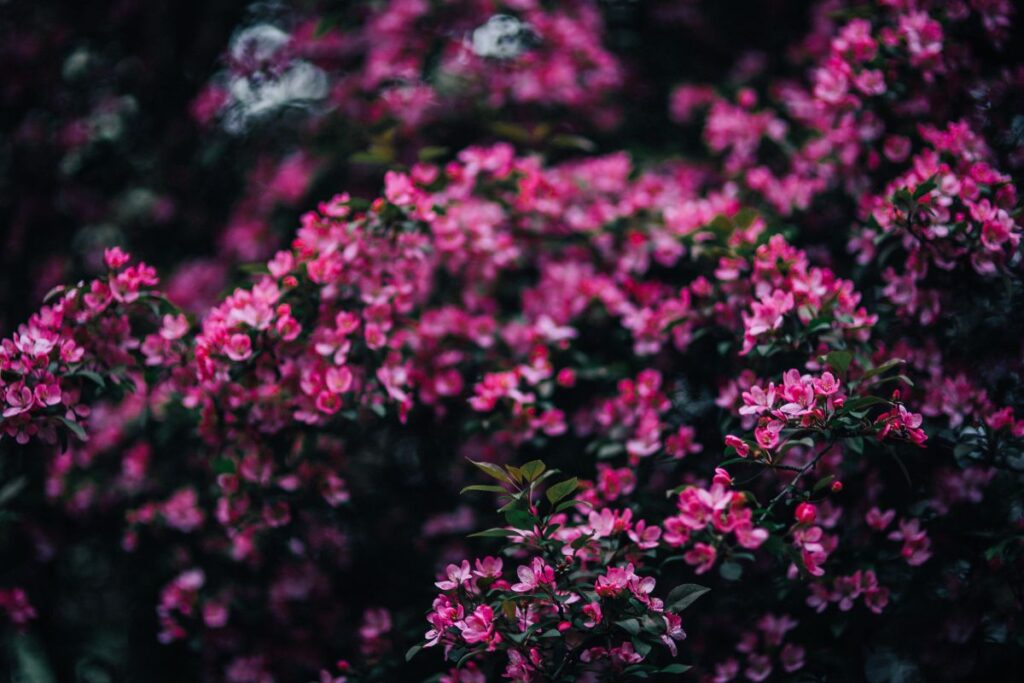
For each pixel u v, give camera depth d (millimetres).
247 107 2494
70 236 2590
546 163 2283
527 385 1921
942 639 1771
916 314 1798
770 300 1684
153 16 2627
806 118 2127
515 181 2047
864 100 1891
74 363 1711
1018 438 1702
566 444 1957
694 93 2346
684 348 1885
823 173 1998
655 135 2510
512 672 1541
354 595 2016
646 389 1879
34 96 2613
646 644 1520
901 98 1882
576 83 2334
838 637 1779
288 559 1987
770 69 2529
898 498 1809
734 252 1808
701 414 1923
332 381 1782
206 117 2471
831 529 1795
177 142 2588
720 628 1828
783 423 1552
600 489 1803
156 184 2584
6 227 2557
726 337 1854
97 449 2082
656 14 2578
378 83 2301
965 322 1815
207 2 2615
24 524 2064
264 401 1809
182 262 2529
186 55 2641
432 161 2320
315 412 1800
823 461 1792
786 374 1560
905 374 1773
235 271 2320
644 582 1529
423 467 2023
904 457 1786
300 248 1833
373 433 1952
